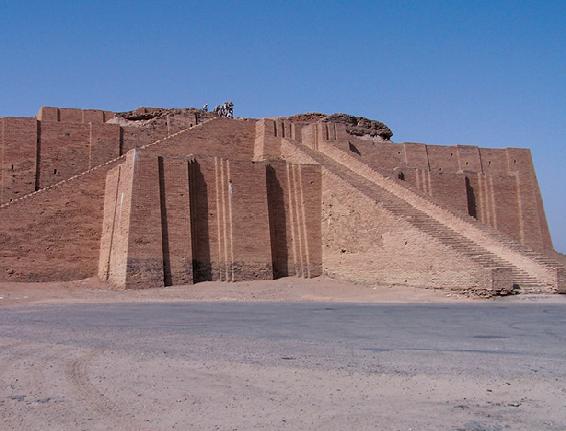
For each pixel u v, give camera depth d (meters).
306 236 34.38
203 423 7.23
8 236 31.23
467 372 9.86
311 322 16.47
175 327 15.33
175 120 42.03
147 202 30.20
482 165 50.22
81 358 11.02
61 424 7.16
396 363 10.55
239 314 18.73
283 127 41.44
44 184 37.03
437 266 26.77
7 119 36.78
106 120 43.53
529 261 27.83
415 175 43.06
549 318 17.34
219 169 33.22
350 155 38.53
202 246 32.38
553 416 7.62
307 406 7.94
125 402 8.09
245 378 9.43
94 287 29.94
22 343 12.76
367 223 31.19
